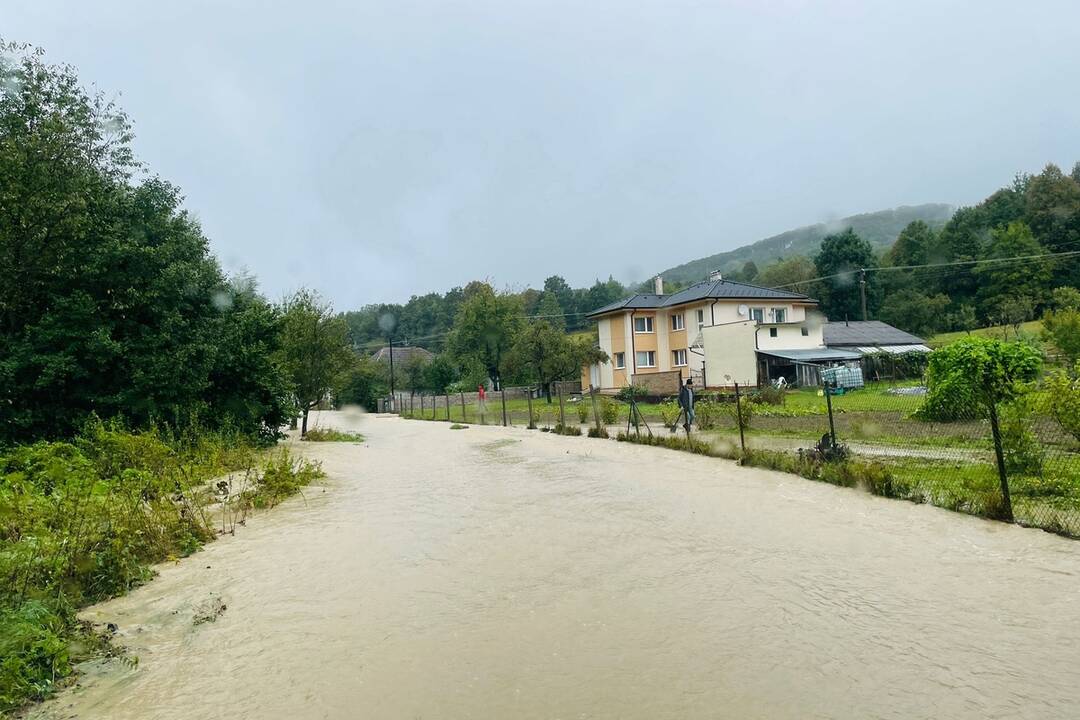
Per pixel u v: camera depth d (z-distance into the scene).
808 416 19.78
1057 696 3.43
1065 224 61.53
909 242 73.56
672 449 14.84
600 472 11.73
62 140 14.64
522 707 3.46
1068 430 9.52
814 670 3.78
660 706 3.42
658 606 4.88
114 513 7.23
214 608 5.21
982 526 6.95
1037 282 56.75
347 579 5.89
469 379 56.22
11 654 3.96
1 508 6.48
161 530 7.30
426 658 4.14
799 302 42.94
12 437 13.98
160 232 17.39
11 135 13.86
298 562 6.53
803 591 5.12
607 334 45.97
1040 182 64.94
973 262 61.59
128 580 5.85
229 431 16.94
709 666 3.87
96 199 15.35
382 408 58.91
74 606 5.30
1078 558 5.77
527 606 4.98
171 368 15.77
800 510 8.05
